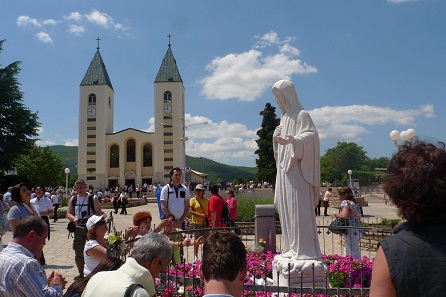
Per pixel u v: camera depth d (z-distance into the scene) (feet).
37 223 14.02
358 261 24.48
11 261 13.03
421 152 6.80
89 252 18.99
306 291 14.49
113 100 277.44
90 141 250.16
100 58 263.90
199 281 16.35
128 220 88.07
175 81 251.80
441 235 6.32
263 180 178.81
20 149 155.63
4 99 153.17
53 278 15.42
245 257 7.81
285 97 20.57
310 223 19.56
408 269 6.24
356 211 30.27
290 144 19.70
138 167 250.98
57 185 260.01
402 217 6.98
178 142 247.50
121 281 9.80
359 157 424.87
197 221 35.55
